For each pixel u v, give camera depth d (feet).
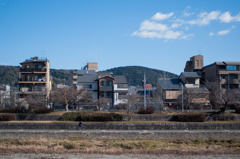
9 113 163.32
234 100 181.57
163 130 147.43
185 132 140.56
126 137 137.08
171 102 220.64
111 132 140.26
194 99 215.72
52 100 189.16
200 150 104.22
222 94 184.24
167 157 95.55
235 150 104.83
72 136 137.39
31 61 243.19
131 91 254.06
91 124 150.61
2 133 138.82
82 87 213.46
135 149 105.81
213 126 151.23
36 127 150.10
